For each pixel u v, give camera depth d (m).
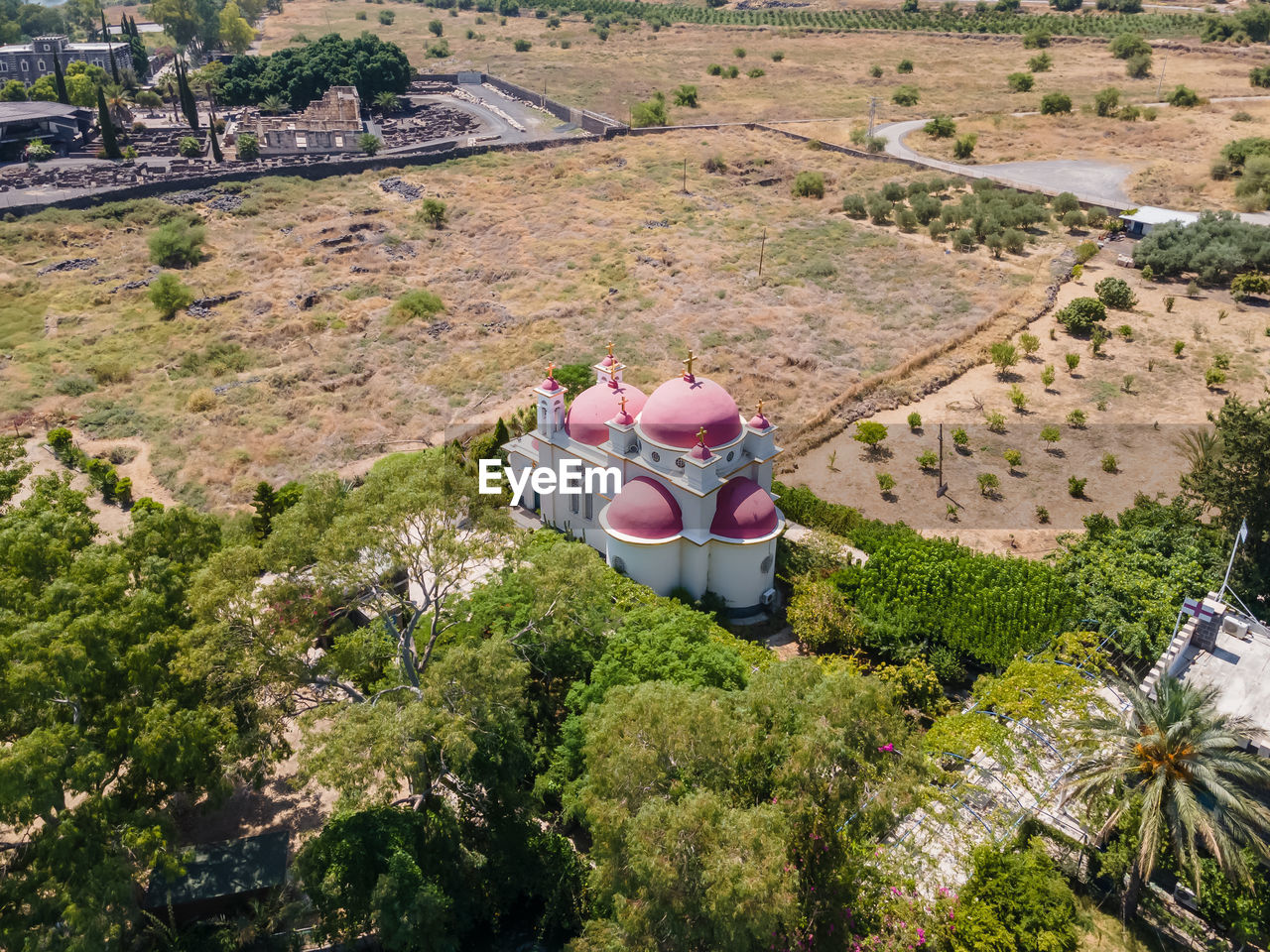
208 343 92.88
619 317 99.19
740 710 33.59
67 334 94.94
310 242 118.94
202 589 36.81
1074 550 53.03
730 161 152.00
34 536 38.12
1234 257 100.56
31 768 30.08
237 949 34.75
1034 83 194.25
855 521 60.75
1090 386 82.38
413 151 153.62
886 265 111.19
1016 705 39.03
